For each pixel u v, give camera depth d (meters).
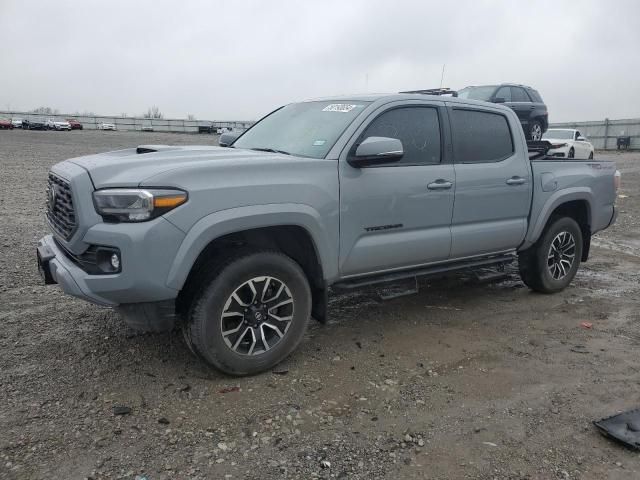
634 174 21.48
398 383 3.80
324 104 4.87
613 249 8.59
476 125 5.09
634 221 11.18
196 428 3.17
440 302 5.63
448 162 4.81
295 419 3.30
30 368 3.83
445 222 4.77
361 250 4.25
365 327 4.86
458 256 5.01
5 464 2.79
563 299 5.83
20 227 8.32
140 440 3.04
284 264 3.83
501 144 5.29
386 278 4.55
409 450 3.03
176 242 3.34
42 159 20.61
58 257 3.68
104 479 2.71
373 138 4.03
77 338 4.36
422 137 4.67
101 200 3.29
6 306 5.01
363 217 4.21
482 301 5.70
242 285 3.68
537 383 3.84
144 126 72.62
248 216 3.57
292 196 3.78
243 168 3.64
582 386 3.81
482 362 4.17
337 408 3.44
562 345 4.54
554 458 2.99
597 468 2.91
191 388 3.63
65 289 3.45
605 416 3.42
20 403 3.37
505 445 3.10
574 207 6.18
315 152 4.21
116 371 3.83
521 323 5.05
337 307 5.40
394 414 3.39
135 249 3.23
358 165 4.11
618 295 6.02
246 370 3.77
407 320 5.07
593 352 4.40
